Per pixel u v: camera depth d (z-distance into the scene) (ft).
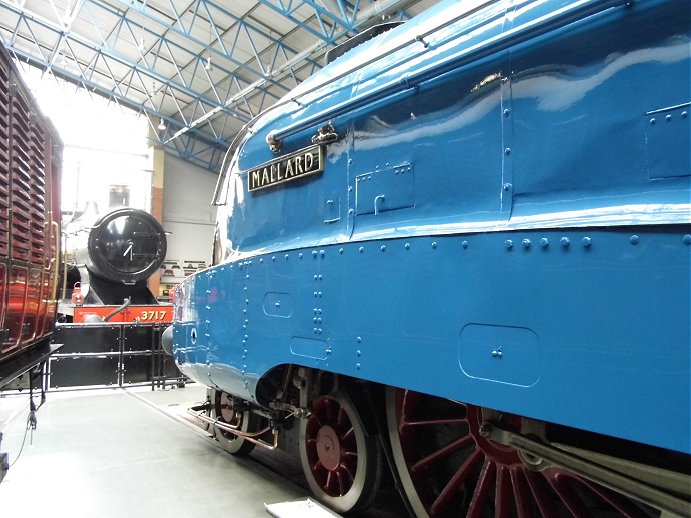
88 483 11.51
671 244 3.67
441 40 6.41
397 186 6.73
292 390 10.09
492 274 4.86
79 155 70.59
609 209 4.38
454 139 5.98
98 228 32.07
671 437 3.57
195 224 80.18
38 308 11.79
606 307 4.00
